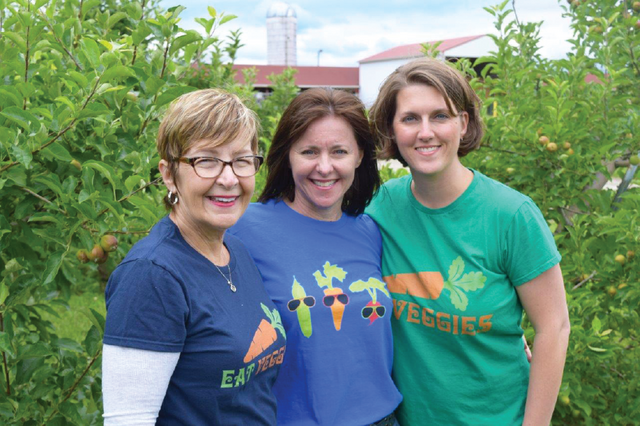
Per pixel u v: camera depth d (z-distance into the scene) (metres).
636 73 4.38
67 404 2.64
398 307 2.06
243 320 1.60
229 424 1.57
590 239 3.44
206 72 6.23
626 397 3.40
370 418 1.93
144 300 1.42
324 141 1.96
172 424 1.52
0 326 2.51
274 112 7.40
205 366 1.50
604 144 3.86
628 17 4.63
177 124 1.53
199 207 1.56
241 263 1.77
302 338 1.88
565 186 3.72
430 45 4.23
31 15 2.51
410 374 2.05
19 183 2.24
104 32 3.15
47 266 2.22
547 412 1.95
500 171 4.06
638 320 3.41
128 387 1.40
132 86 2.66
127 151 2.54
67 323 6.17
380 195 2.20
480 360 1.96
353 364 1.93
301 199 2.09
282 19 40.72
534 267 1.88
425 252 2.02
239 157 1.57
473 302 1.92
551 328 1.91
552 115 3.67
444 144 1.91
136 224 2.68
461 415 1.99
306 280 1.94
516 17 4.91
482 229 1.93
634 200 3.39
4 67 2.66
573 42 4.73
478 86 4.30
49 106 2.39
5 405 2.52
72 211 2.30
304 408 1.89
